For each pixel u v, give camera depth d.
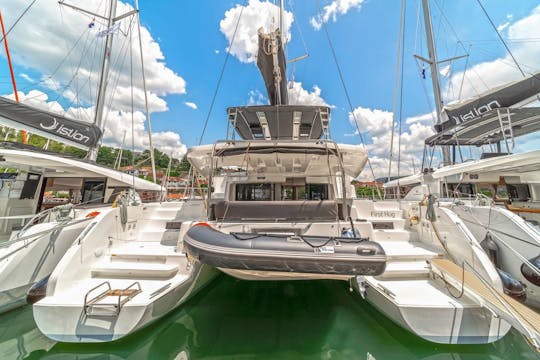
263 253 2.17
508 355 2.33
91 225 3.10
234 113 4.69
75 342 2.35
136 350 2.38
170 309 2.80
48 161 4.57
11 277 3.12
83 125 4.80
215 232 2.46
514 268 3.44
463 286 2.51
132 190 4.10
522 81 4.52
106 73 6.42
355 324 2.85
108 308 2.28
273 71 4.42
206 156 3.39
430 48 7.96
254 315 3.08
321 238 2.24
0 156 4.20
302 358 2.30
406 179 8.88
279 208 2.98
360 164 3.98
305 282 4.16
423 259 3.22
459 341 2.27
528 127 5.80
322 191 4.59
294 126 5.31
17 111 3.93
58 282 2.51
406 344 2.46
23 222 5.04
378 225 4.43
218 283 4.14
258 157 3.54
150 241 3.98
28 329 2.75
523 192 6.10
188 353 2.37
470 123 5.52
